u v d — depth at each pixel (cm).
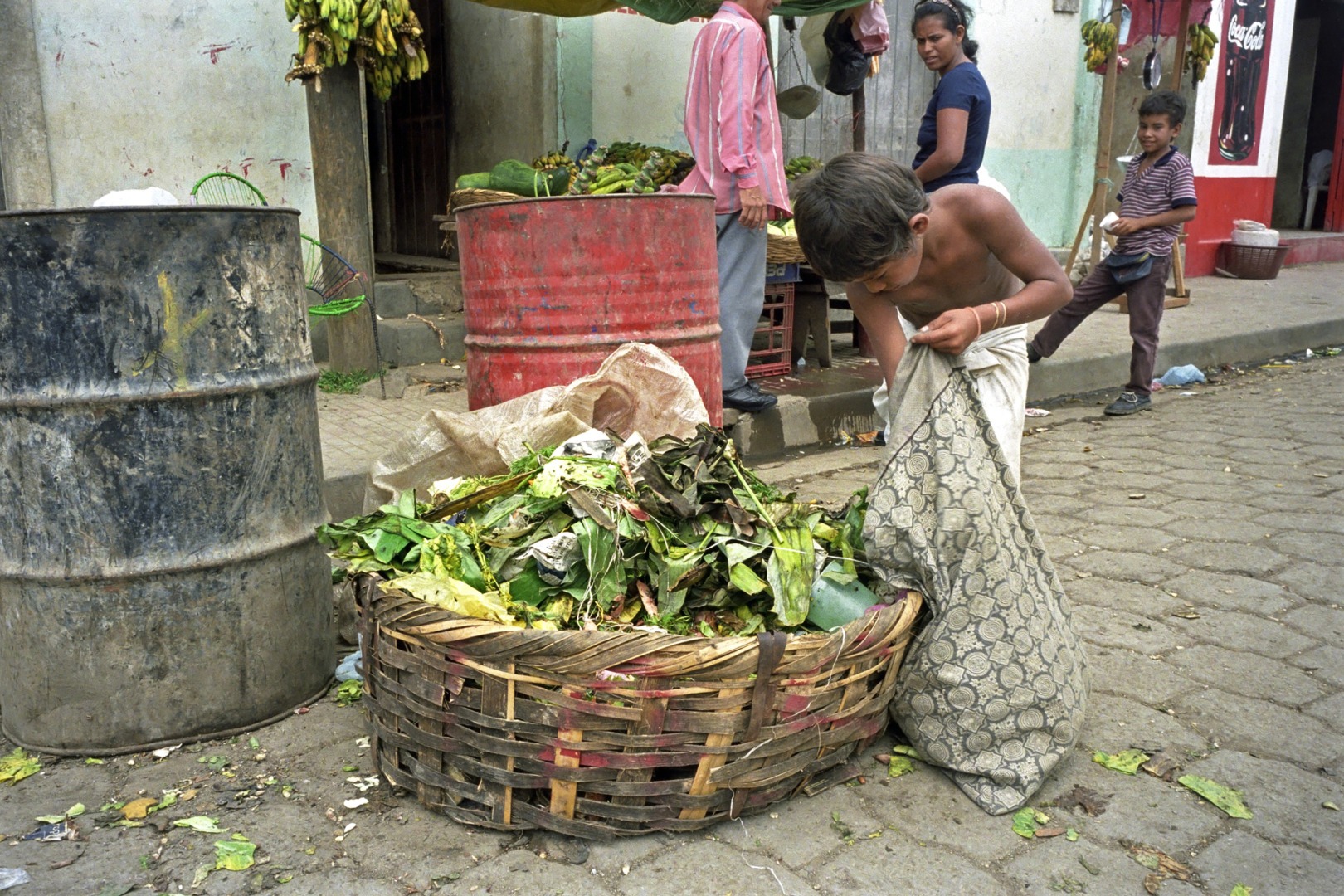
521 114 705
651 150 627
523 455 283
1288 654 288
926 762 236
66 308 221
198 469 237
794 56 786
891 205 206
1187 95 1046
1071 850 206
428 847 209
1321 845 206
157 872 201
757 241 468
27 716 245
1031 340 652
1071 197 1001
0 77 526
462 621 200
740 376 491
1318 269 1213
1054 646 229
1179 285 880
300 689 266
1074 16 950
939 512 225
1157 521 399
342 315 554
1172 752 239
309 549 264
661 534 235
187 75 579
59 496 230
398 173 877
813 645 204
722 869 201
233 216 232
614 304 340
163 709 245
